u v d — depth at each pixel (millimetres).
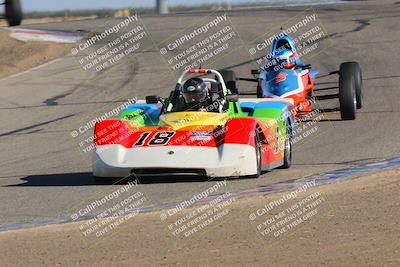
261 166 27469
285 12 100062
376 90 50812
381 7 97125
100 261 18281
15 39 89250
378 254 17562
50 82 64375
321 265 17047
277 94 39938
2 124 48938
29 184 29547
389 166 27859
